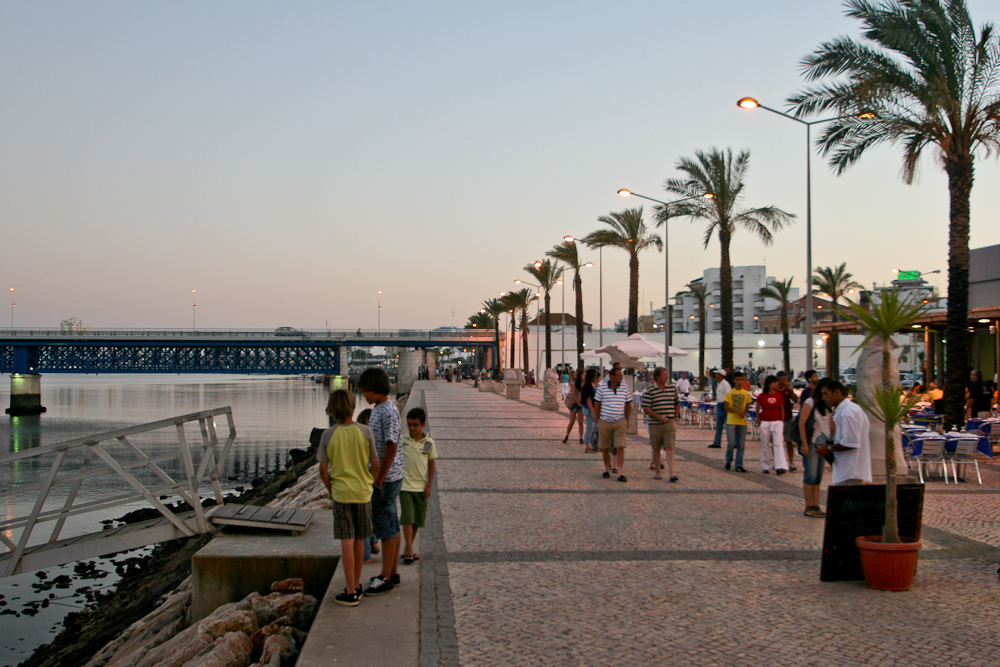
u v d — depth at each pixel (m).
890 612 5.36
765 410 12.39
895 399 5.95
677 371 72.44
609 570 6.45
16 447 44.62
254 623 5.79
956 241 16.23
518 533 7.86
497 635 4.84
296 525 7.35
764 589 5.92
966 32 15.88
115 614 11.27
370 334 87.75
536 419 25.03
